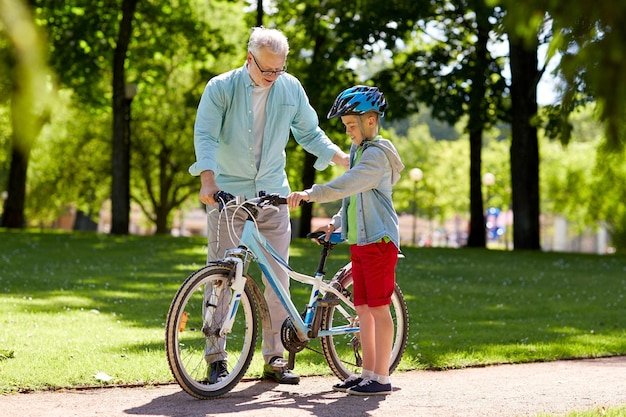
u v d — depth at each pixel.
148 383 4.81
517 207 21.31
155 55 25.95
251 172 5.05
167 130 37.06
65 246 16.19
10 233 19.97
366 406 4.28
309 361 5.59
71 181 39.97
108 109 26.17
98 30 22.19
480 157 23.45
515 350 6.31
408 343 6.48
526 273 13.86
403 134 77.62
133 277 11.34
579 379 5.25
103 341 6.07
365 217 4.61
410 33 22.61
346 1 22.17
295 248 17.23
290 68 24.89
